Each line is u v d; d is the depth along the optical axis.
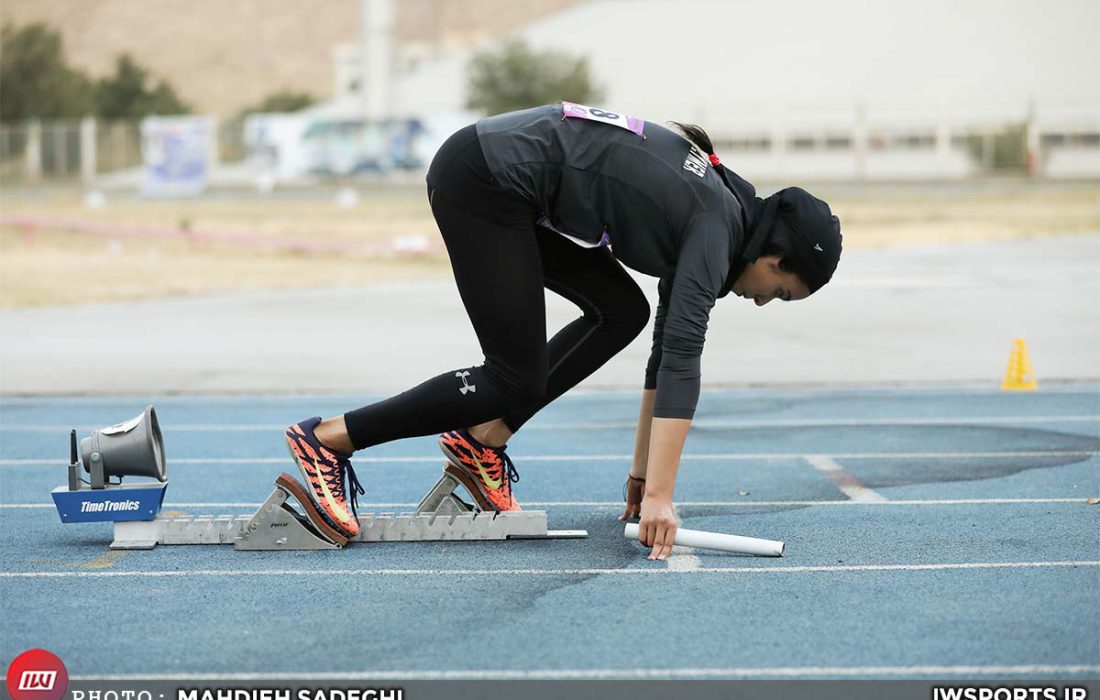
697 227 5.12
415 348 14.37
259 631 4.79
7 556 5.93
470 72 75.06
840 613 4.94
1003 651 4.50
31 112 99.94
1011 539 6.11
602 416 10.34
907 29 73.31
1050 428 9.47
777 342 14.84
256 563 5.77
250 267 26.17
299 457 5.87
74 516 6.00
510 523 6.18
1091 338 14.74
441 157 5.36
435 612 5.00
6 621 4.93
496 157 5.20
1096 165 63.44
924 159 65.81
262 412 10.66
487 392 5.55
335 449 5.91
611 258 5.89
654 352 6.21
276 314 17.88
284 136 62.44
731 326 16.39
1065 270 23.59
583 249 5.81
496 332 5.42
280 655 4.52
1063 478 7.63
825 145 67.12
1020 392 11.34
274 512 5.99
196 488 7.64
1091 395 11.11
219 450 8.95
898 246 30.16
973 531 6.29
